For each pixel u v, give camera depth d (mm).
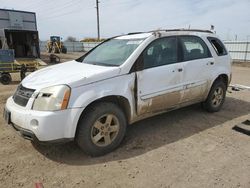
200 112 5613
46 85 3355
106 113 3596
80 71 3754
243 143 4098
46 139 3197
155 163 3459
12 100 3740
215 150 3846
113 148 3785
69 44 48750
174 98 4496
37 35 16406
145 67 4023
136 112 3998
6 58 10492
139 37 4379
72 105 3275
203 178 3119
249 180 3084
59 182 3035
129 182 3037
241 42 24766
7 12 19938
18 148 3869
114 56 4223
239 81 10719
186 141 4148
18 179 3084
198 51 4969
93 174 3203
